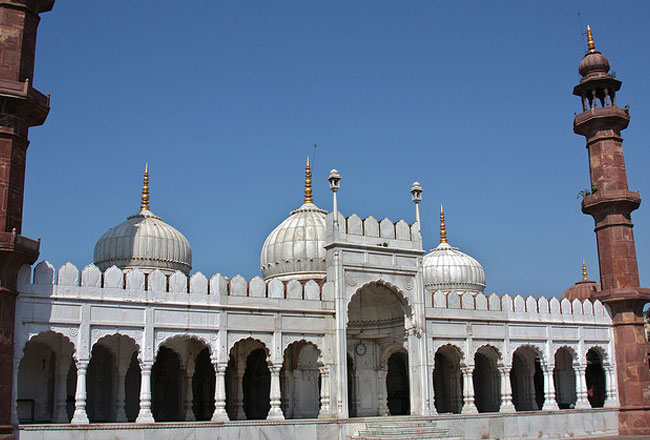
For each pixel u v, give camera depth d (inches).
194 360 722.8
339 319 671.8
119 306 575.5
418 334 714.8
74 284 560.1
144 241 775.7
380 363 772.0
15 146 550.6
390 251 717.9
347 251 690.8
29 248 535.2
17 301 534.6
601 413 829.8
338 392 658.8
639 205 871.1
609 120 871.1
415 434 631.8
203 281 619.5
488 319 775.7
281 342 645.3
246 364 807.7
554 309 832.9
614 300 853.2
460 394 858.1
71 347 642.8
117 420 663.8
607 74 875.4
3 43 557.3
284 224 853.8
